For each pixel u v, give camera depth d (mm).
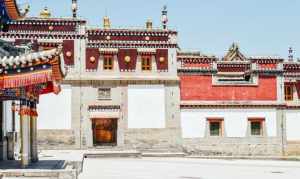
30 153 30375
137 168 36125
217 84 57406
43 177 24094
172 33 55719
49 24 53562
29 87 26875
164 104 55031
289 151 58125
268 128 57781
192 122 56344
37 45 51781
